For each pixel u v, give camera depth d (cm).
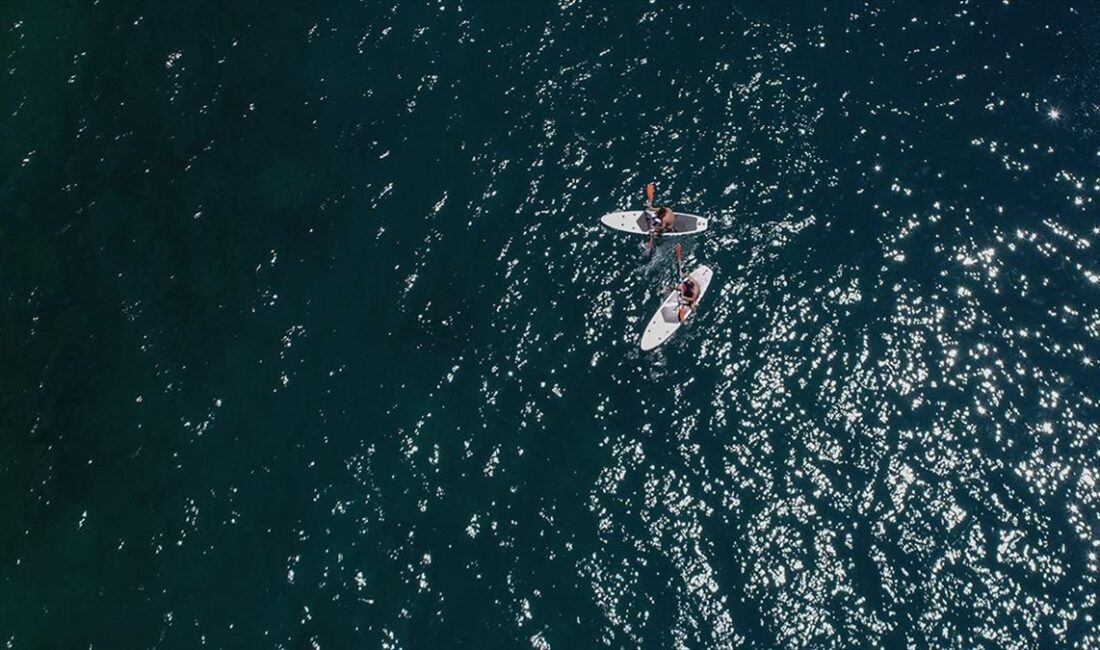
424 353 4397
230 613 3981
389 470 4191
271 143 4803
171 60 4994
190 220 4656
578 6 5012
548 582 3991
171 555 4081
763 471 4144
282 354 4403
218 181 4731
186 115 4869
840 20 4925
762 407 4250
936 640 3847
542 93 4834
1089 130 4656
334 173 4734
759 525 4053
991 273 4431
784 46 4872
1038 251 4459
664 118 4753
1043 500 4044
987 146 4650
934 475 4103
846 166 4634
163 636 3959
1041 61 4800
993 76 4784
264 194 4700
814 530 4034
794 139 4684
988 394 4228
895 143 4669
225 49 5009
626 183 4641
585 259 4516
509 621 3931
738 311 4409
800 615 3900
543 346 4391
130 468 4228
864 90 4775
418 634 3928
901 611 3894
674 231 4525
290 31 5041
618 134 4731
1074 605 3869
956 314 4366
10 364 4403
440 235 4597
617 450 4203
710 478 4141
